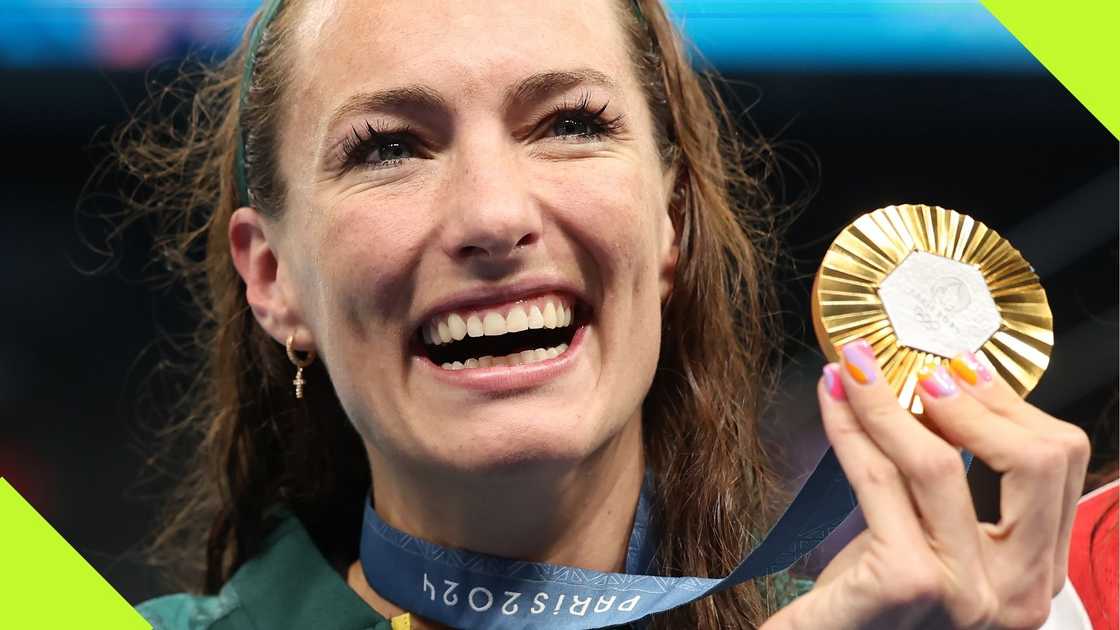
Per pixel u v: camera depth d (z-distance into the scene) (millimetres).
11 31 4020
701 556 1845
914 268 1380
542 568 1675
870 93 4156
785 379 4012
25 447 4449
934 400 1332
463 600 1696
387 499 1798
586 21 1680
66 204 4457
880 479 1330
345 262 1601
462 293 1553
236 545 2090
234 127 2021
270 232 1812
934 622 1317
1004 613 1341
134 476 4438
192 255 2898
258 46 1799
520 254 1548
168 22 3957
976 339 1371
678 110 1906
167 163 2541
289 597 1846
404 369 1618
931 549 1322
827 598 1354
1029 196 4359
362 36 1619
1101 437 2504
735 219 2186
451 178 1568
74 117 4242
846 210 4359
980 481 2453
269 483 2062
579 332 1616
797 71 4098
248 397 2068
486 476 1562
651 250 1671
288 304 1812
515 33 1598
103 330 4492
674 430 1909
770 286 2311
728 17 4043
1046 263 4332
